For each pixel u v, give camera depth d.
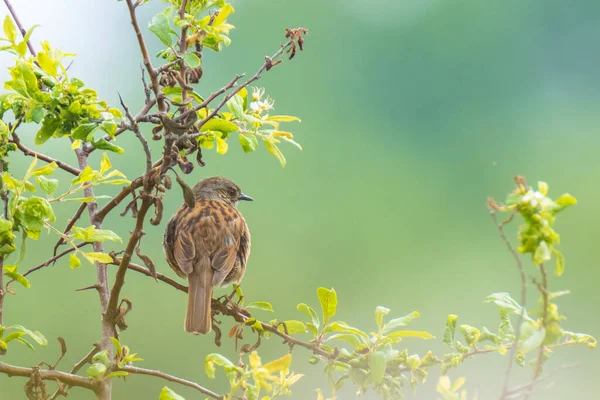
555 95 29.16
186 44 6.62
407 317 6.47
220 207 9.07
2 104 6.13
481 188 25.95
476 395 4.92
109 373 6.36
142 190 5.78
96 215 6.71
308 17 26.50
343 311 19.41
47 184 6.23
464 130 28.19
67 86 6.05
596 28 30.11
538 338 5.23
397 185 24.34
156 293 14.80
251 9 25.45
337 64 27.03
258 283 18.53
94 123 5.93
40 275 13.80
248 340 14.15
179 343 14.41
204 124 6.43
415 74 28.45
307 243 20.03
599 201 24.23
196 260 8.57
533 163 26.42
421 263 21.34
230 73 24.78
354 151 25.64
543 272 5.14
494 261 20.94
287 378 6.21
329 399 6.25
